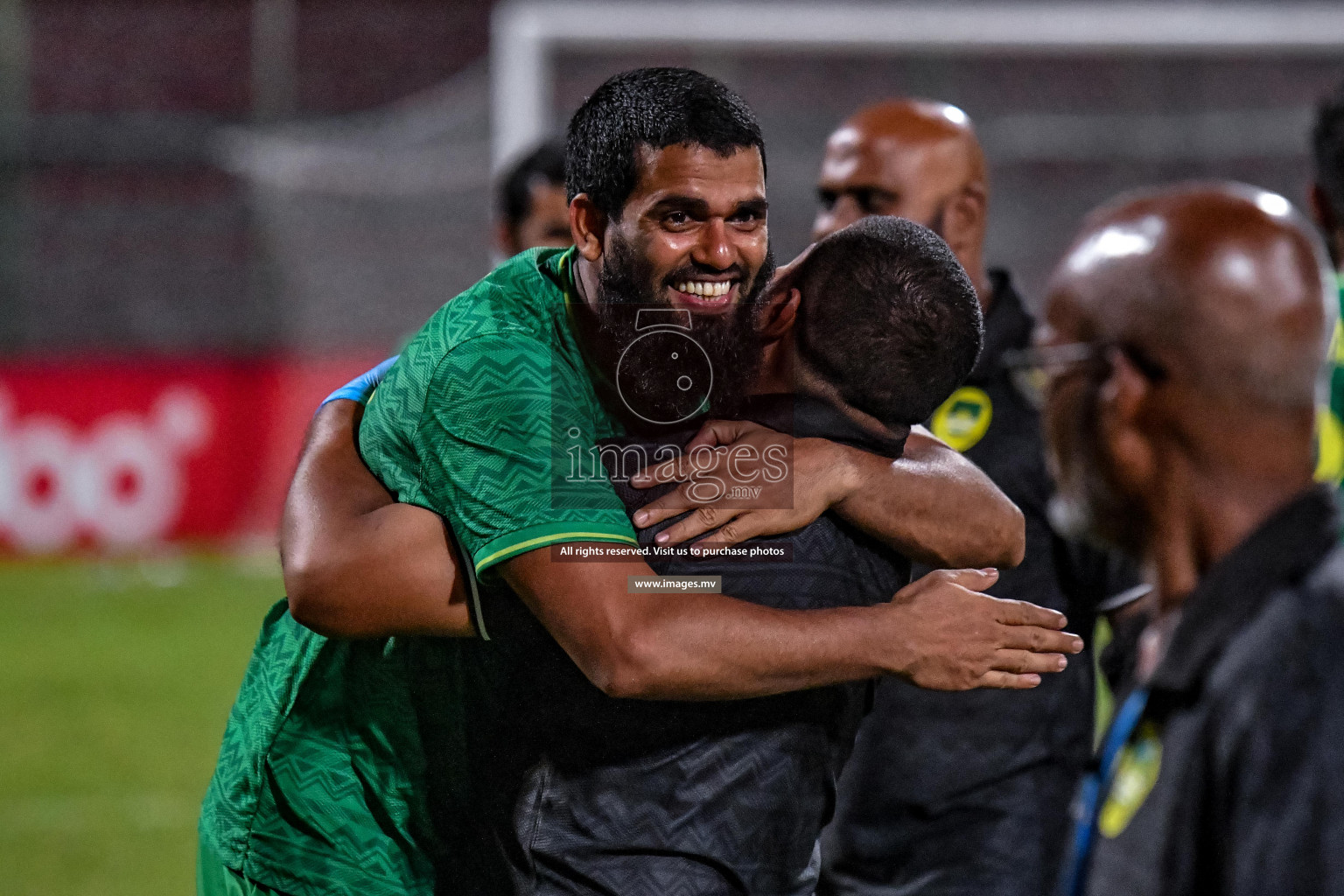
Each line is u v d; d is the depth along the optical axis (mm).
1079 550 9453
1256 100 36531
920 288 6137
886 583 6539
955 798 9430
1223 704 3904
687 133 6090
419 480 6344
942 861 9422
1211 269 4121
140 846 17734
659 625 5719
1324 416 8836
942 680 5957
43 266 43250
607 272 6293
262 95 47562
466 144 45250
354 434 6910
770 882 6285
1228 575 4043
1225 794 3861
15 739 22547
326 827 6883
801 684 5848
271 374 39031
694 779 6113
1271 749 3807
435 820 6684
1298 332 4102
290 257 44281
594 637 5758
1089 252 4484
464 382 6023
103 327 43500
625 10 28891
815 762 6344
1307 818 3744
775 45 28578
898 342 6133
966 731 9398
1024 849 9414
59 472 37344
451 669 6496
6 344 43062
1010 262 36719
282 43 47719
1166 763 3959
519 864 6297
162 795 19891
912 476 6348
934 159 9992
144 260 43688
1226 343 4086
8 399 37031
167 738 22719
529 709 6227
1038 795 9500
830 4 39219
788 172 35906
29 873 16703
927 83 37344
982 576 6121
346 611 6242
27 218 43094
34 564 36469
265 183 44594
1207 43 28703
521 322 6238
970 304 6262
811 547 6211
